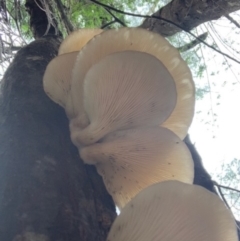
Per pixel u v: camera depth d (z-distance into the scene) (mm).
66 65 364
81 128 345
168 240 248
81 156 340
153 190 244
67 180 310
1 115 380
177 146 323
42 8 827
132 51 308
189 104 350
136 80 316
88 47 335
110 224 314
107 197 345
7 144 327
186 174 326
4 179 290
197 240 246
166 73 311
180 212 243
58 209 273
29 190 281
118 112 326
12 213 260
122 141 324
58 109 392
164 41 339
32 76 439
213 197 244
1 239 243
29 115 367
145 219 249
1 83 469
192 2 860
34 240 243
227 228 246
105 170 339
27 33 1100
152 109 325
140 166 331
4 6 848
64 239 254
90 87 322
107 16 1132
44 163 312
